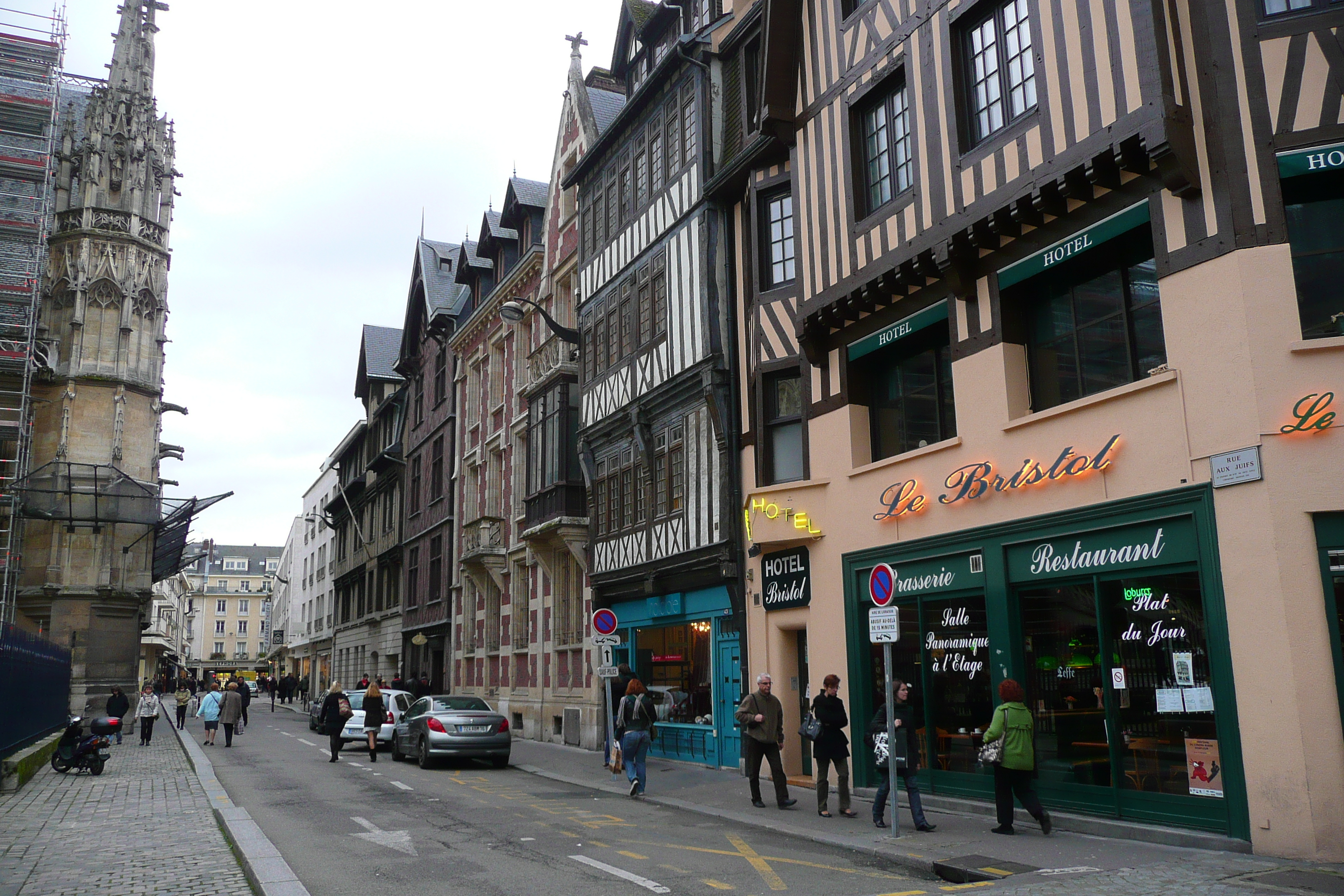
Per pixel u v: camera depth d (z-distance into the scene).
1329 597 8.04
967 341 11.80
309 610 65.12
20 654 17.58
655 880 7.88
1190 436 9.01
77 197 34.31
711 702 17.25
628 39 23.20
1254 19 9.01
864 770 12.91
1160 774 9.14
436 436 37.34
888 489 12.91
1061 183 10.21
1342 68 8.67
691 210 18.14
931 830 9.88
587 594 22.41
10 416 31.75
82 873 8.03
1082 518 10.07
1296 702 7.93
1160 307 9.72
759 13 16.88
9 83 35.25
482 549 28.59
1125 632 9.63
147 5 36.22
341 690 19.69
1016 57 11.17
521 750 21.62
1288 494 8.23
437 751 17.36
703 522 17.25
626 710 13.90
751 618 15.77
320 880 7.90
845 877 8.00
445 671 33.56
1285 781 7.93
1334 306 8.55
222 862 8.50
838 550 13.80
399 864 8.55
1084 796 9.92
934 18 12.30
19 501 30.56
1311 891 6.70
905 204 12.59
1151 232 9.88
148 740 23.86
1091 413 10.07
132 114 34.56
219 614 125.44
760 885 7.66
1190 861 7.90
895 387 13.62
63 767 16.27
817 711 11.41
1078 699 10.15
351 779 15.91
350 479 52.97
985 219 11.23
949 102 11.93
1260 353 8.51
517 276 28.62
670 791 13.98
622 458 20.84
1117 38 9.63
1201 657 8.83
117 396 32.78
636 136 20.64
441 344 37.38
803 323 14.39
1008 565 11.06
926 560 12.26
